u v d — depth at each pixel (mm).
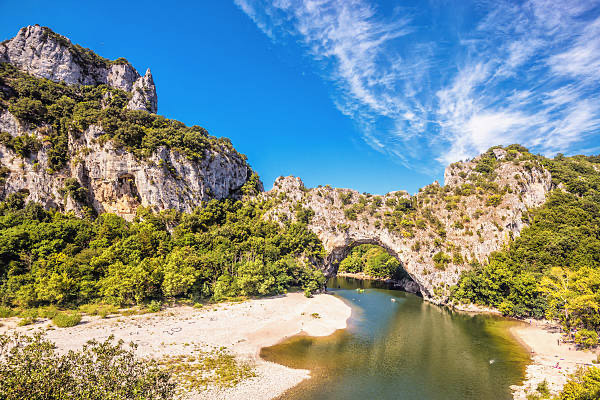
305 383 42125
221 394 36344
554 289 72750
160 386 21172
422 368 49312
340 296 108000
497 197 108250
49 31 138500
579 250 83250
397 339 63531
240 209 129875
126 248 81750
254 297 87062
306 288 98062
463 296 93062
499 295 85438
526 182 112250
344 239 117000
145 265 72500
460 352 56594
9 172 91875
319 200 127062
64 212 96750
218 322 62688
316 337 61344
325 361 50094
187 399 34375
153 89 155875
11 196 89125
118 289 66812
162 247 89688
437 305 97812
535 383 43938
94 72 148750
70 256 74125
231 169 143375
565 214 100688
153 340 50031
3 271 65062
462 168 138500
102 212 104250
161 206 107875
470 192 116250
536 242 91062
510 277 82688
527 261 87875
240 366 44531
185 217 106938
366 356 53500
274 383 40719
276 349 53312
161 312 66125
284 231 118312
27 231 75000
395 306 95812
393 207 123000
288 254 109312
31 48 131875
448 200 117688
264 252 101312
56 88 120250
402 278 137000
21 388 16438
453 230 109125
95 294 67438
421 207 121438
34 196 93000
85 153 103938
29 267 68062
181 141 120125
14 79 111000
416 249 106562
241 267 87062
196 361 44656
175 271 75562
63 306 61719
